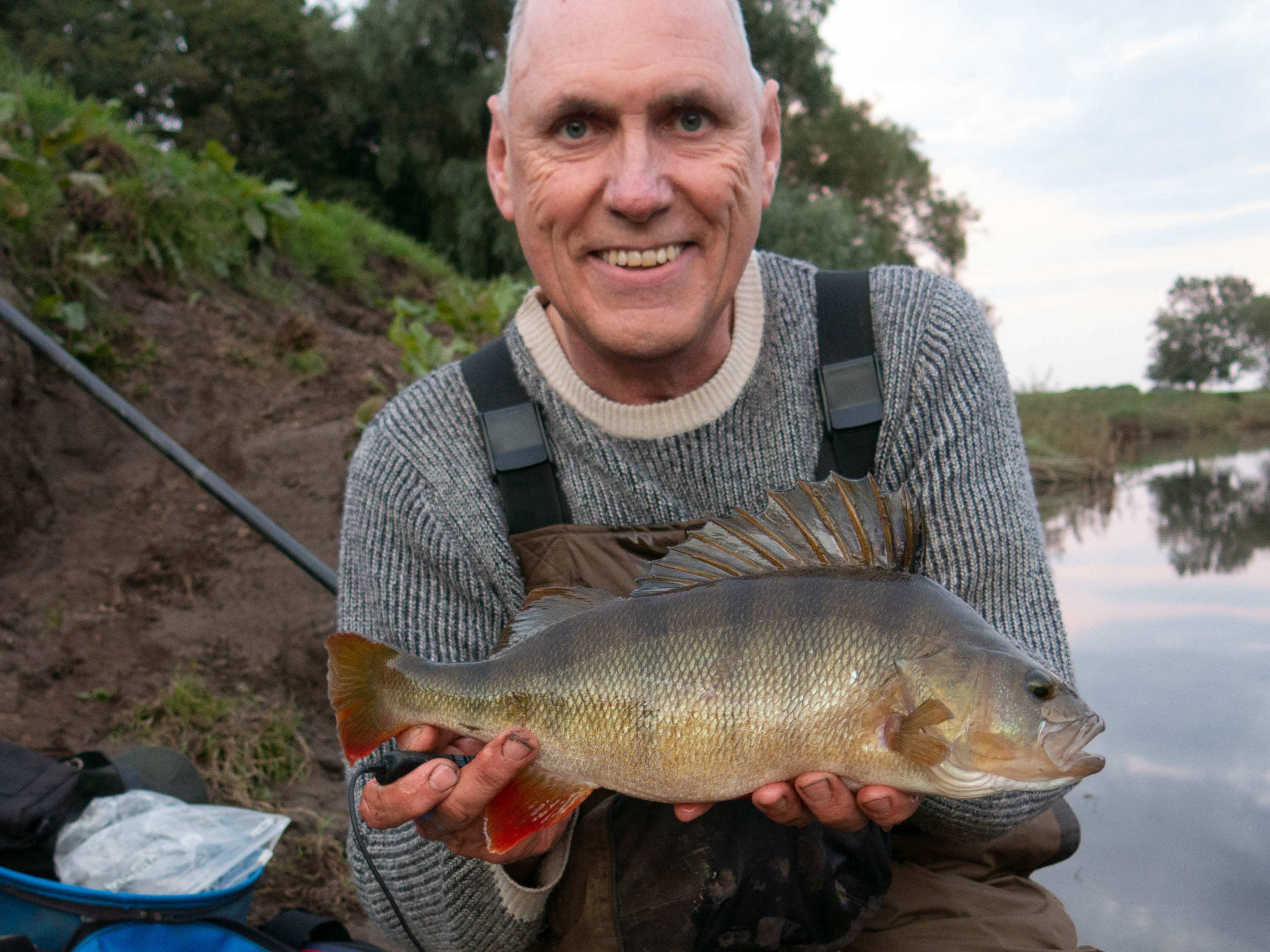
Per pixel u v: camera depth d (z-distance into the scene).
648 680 1.47
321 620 4.90
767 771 1.45
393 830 1.86
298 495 5.78
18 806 2.56
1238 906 3.53
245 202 8.48
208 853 2.68
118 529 5.25
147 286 7.06
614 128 1.71
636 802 1.79
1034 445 16.09
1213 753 4.84
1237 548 10.02
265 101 27.33
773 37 22.34
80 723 4.05
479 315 7.39
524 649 1.55
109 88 27.45
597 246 1.75
